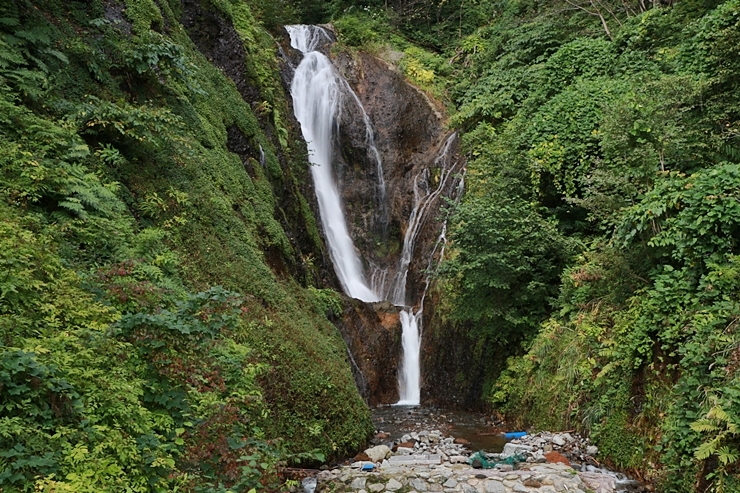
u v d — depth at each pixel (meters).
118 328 4.64
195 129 9.61
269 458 4.64
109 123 7.38
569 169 11.40
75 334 4.46
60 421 3.72
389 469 6.68
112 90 8.16
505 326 10.46
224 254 8.09
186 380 4.80
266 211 10.45
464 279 11.38
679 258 6.91
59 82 7.40
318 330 9.40
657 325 6.83
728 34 9.08
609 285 8.21
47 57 7.47
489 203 10.91
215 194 8.86
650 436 6.55
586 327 8.15
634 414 6.98
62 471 3.45
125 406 4.14
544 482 6.21
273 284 8.74
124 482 3.65
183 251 7.41
